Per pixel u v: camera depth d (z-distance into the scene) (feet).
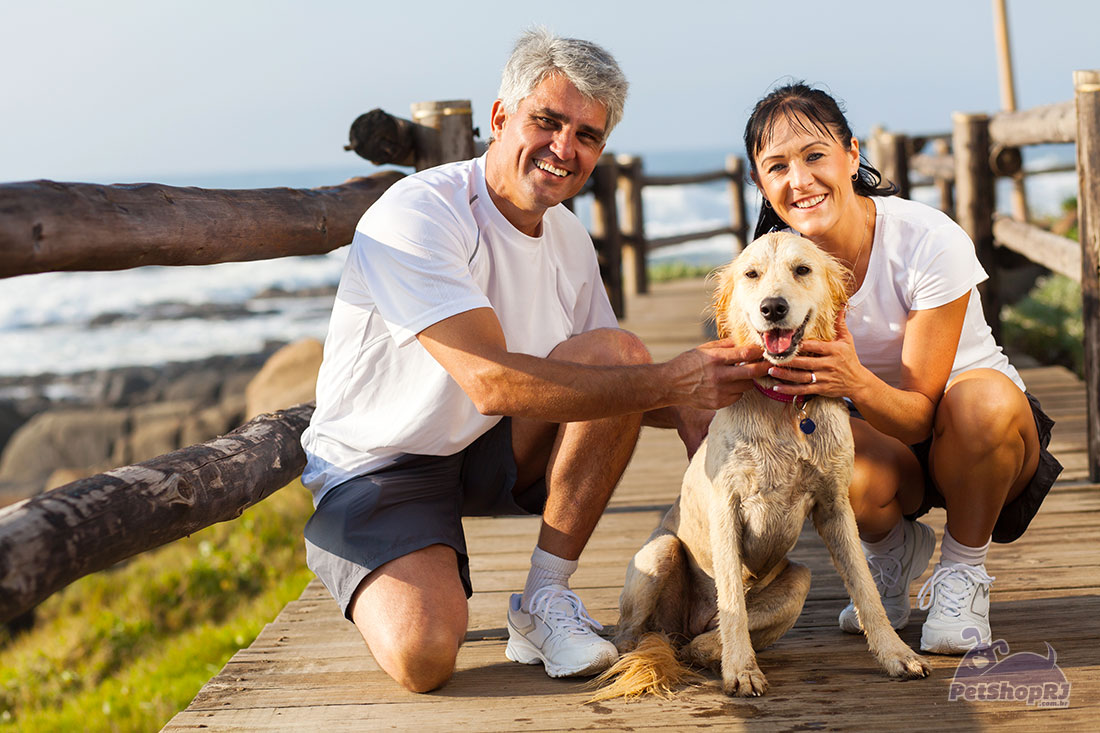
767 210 9.21
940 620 8.03
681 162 334.44
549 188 8.13
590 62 7.88
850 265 8.52
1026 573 9.82
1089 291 12.85
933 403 8.19
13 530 5.14
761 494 7.66
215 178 476.13
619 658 7.97
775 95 8.40
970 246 8.33
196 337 90.43
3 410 68.28
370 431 8.28
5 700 18.84
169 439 56.29
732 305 7.84
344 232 10.73
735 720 7.13
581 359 8.73
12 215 5.27
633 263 37.63
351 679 8.20
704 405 7.54
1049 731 6.71
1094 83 12.59
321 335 86.99
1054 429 16.22
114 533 5.82
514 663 8.46
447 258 7.81
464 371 7.55
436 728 7.23
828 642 8.48
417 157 13.06
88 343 90.53
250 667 8.52
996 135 21.02
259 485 8.11
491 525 12.93
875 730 6.86
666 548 8.33
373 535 8.05
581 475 8.20
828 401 7.63
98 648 20.17
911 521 8.85
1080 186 12.91
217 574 21.66
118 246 6.27
